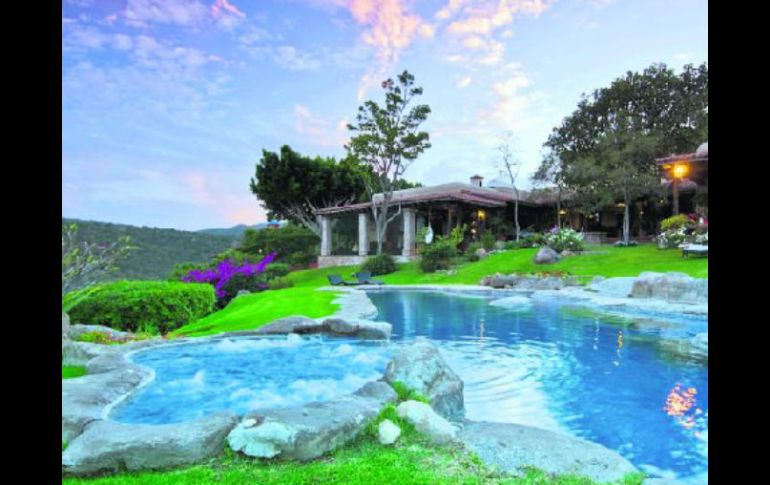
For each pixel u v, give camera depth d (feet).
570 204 110.83
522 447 12.41
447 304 53.01
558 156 108.47
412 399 16.07
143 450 11.20
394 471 10.79
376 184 127.03
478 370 24.14
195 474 10.67
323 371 24.59
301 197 128.26
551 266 72.02
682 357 26.00
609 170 89.56
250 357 27.35
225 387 21.65
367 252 111.45
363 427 13.02
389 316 43.88
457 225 105.19
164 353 27.91
